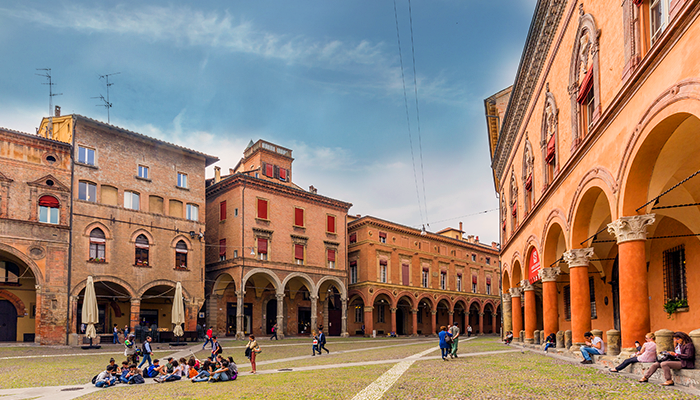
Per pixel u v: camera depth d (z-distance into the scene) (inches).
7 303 1245.7
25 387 565.3
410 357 869.8
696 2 325.7
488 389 429.7
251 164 1959.9
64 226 1205.1
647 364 435.2
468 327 2395.4
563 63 697.0
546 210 804.0
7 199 1125.7
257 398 435.8
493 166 1525.6
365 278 2044.8
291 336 1838.1
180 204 1494.8
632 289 462.9
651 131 406.9
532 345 944.3
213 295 1676.9
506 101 1520.7
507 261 1321.4
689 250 617.0
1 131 1136.8
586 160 581.0
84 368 745.6
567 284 1189.1
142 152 1414.9
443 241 2461.9
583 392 381.1
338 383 518.9
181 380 627.8
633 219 463.2
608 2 519.2
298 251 1809.8
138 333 1257.4
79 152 1275.8
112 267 1293.1
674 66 365.1
